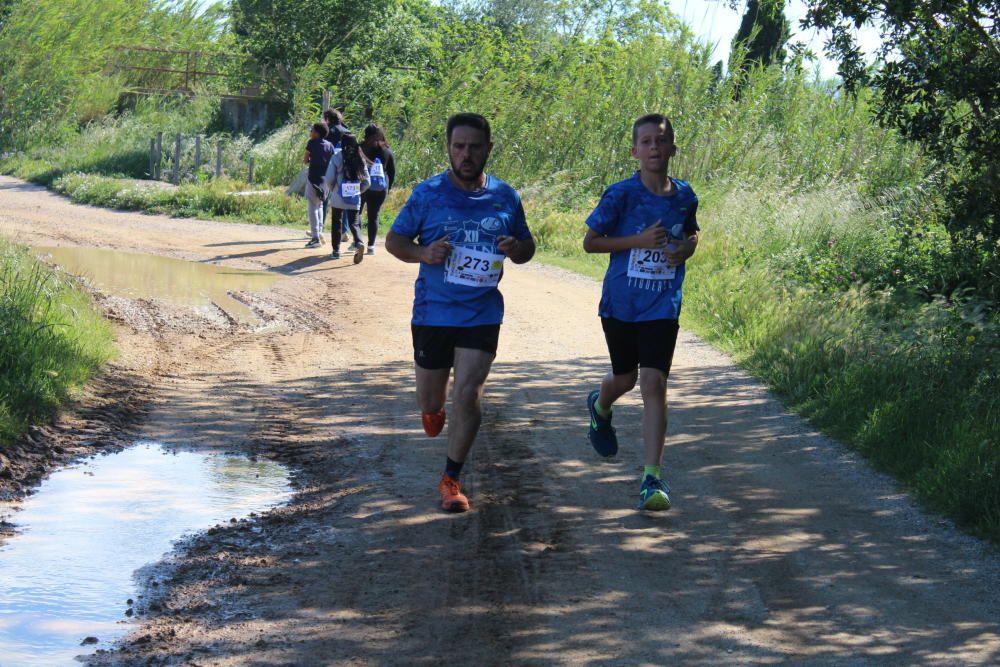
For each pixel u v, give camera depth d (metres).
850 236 13.94
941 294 10.00
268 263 15.00
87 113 37.00
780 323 9.80
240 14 39.28
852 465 6.24
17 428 6.04
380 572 4.44
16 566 4.41
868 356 8.10
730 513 5.32
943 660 3.68
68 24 36.41
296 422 6.97
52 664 3.55
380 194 15.74
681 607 4.13
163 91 40.03
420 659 3.65
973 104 8.95
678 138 24.92
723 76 26.25
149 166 28.95
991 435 6.00
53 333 7.79
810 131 25.02
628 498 5.52
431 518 5.14
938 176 10.05
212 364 8.66
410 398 7.68
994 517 5.07
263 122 38.28
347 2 36.50
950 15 8.54
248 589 4.25
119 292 11.84
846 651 3.75
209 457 6.14
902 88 8.98
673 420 7.25
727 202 17.55
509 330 10.54
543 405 7.57
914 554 4.77
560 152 26.08
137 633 3.82
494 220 5.09
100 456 6.05
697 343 10.22
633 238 5.20
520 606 4.11
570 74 27.39
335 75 35.97
